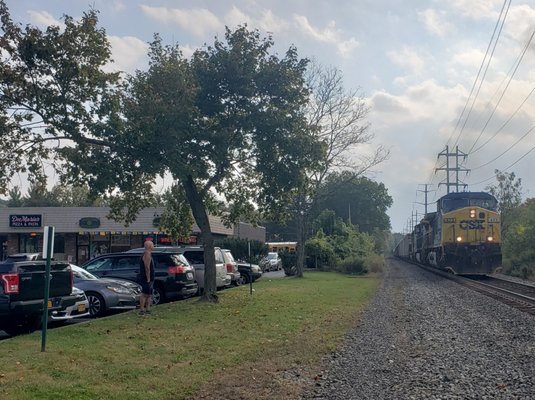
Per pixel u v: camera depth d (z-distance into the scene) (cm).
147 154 1652
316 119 3672
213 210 2256
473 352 1083
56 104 1573
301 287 2536
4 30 1525
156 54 1784
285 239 9794
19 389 738
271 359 1003
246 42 1869
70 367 867
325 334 1279
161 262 1919
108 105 1605
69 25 1570
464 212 3347
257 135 1858
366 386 833
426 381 860
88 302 1446
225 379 848
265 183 1984
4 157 1603
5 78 1531
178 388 787
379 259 4638
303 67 1916
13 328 1289
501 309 1748
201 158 1756
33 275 1203
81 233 4366
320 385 838
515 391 796
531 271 3703
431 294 2300
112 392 746
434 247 3872
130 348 1034
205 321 1398
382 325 1437
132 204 2031
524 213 4719
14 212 4362
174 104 1659
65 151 1605
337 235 5253
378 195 10312
